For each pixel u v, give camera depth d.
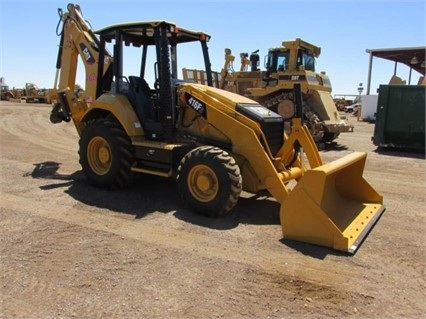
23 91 46.38
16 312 3.19
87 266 3.95
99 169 6.64
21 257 4.11
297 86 5.58
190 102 5.96
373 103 27.81
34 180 7.20
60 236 4.68
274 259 4.20
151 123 6.30
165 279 3.73
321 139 13.69
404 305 3.42
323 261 4.18
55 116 8.35
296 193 4.60
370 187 5.88
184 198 5.52
